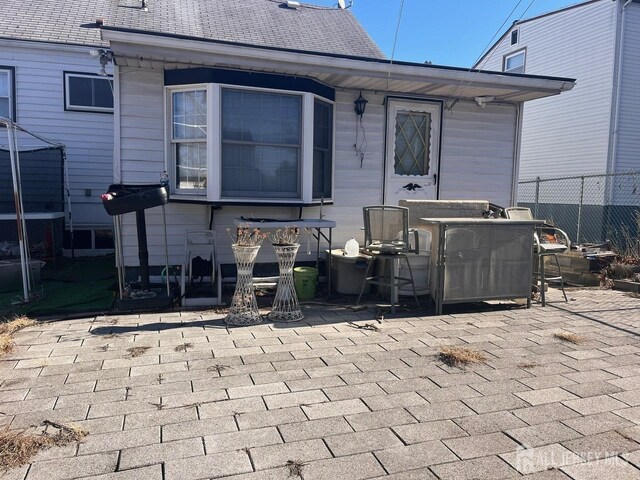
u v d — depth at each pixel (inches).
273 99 237.9
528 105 568.1
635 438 106.7
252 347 162.9
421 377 139.4
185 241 247.1
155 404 119.0
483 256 214.7
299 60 224.8
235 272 253.9
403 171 291.3
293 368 144.3
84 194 385.4
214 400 121.6
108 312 203.8
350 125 275.1
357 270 246.4
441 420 113.5
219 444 101.2
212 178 228.7
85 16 407.8
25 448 97.7
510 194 313.7
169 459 95.4
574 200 509.4
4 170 332.2
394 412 117.0
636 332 188.5
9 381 131.8
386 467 94.0
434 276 217.6
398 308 220.4
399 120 287.9
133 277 246.2
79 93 377.4
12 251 332.2
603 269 295.1
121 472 90.8
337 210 276.7
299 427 108.8
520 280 221.8
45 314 200.2
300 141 244.4
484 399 125.3
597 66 480.4
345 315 207.8
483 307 226.7
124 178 236.8
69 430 105.4
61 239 359.3
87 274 297.7
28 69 364.8
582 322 202.2
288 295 198.4
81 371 139.3
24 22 378.3
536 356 159.3
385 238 214.7
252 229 221.9
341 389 129.8
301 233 268.7
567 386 134.8
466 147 300.8
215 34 287.3
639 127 476.7
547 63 538.9
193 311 207.9
